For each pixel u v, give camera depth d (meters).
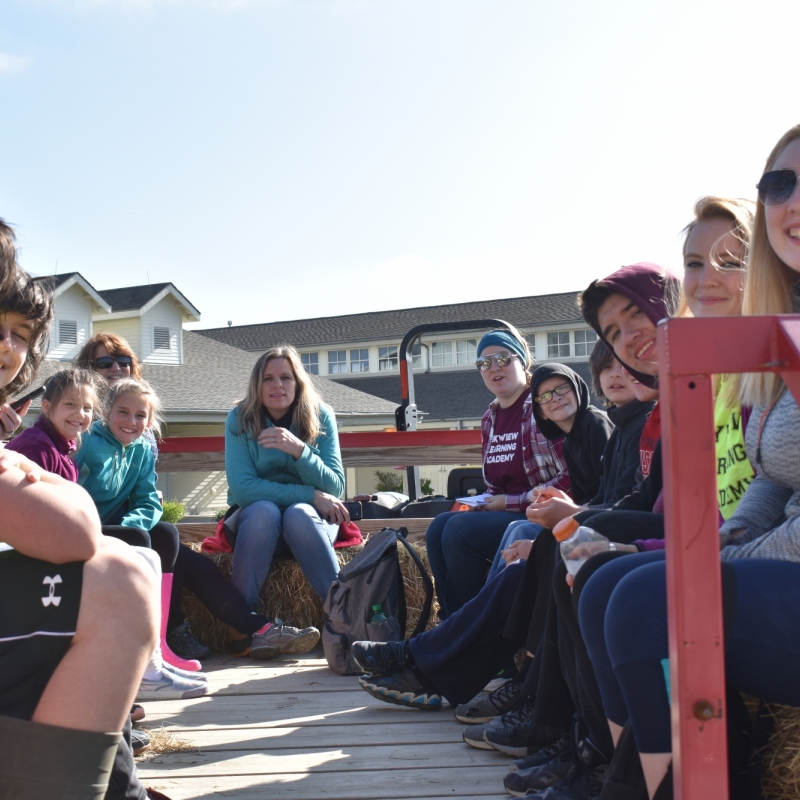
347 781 2.14
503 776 2.16
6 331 1.45
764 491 1.60
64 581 1.31
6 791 1.26
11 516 1.26
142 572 1.37
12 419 2.93
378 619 3.31
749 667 1.34
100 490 3.28
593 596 1.53
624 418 2.64
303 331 30.33
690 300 2.10
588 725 1.85
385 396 26.45
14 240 1.43
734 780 1.42
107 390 3.47
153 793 1.89
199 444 4.62
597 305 2.49
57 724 1.28
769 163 1.71
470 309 27.78
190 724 2.64
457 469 5.76
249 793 2.07
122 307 20.89
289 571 3.79
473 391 24.81
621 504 2.28
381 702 2.87
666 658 1.31
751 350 1.04
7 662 1.29
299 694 2.99
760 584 1.34
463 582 3.37
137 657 1.34
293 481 3.95
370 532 4.37
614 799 1.45
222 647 3.71
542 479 3.48
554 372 3.13
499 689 2.58
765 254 1.73
